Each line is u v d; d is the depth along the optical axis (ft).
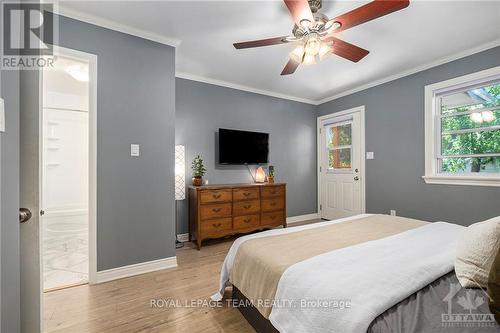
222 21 6.91
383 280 3.13
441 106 9.78
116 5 6.23
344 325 2.58
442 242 4.66
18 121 2.97
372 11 4.83
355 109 12.79
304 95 14.10
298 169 14.58
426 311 2.67
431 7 6.25
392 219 6.95
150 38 7.66
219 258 8.79
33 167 3.28
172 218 8.09
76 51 6.53
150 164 7.70
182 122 10.89
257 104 13.07
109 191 7.04
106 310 5.53
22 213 3.14
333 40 5.93
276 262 4.07
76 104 13.03
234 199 10.48
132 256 7.38
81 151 13.08
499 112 8.36
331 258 3.93
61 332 4.78
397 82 10.91
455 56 8.91
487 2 6.05
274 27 7.23
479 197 8.52
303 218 14.74
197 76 11.18
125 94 7.29
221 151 11.57
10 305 2.75
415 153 10.32
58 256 9.04
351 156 13.14
